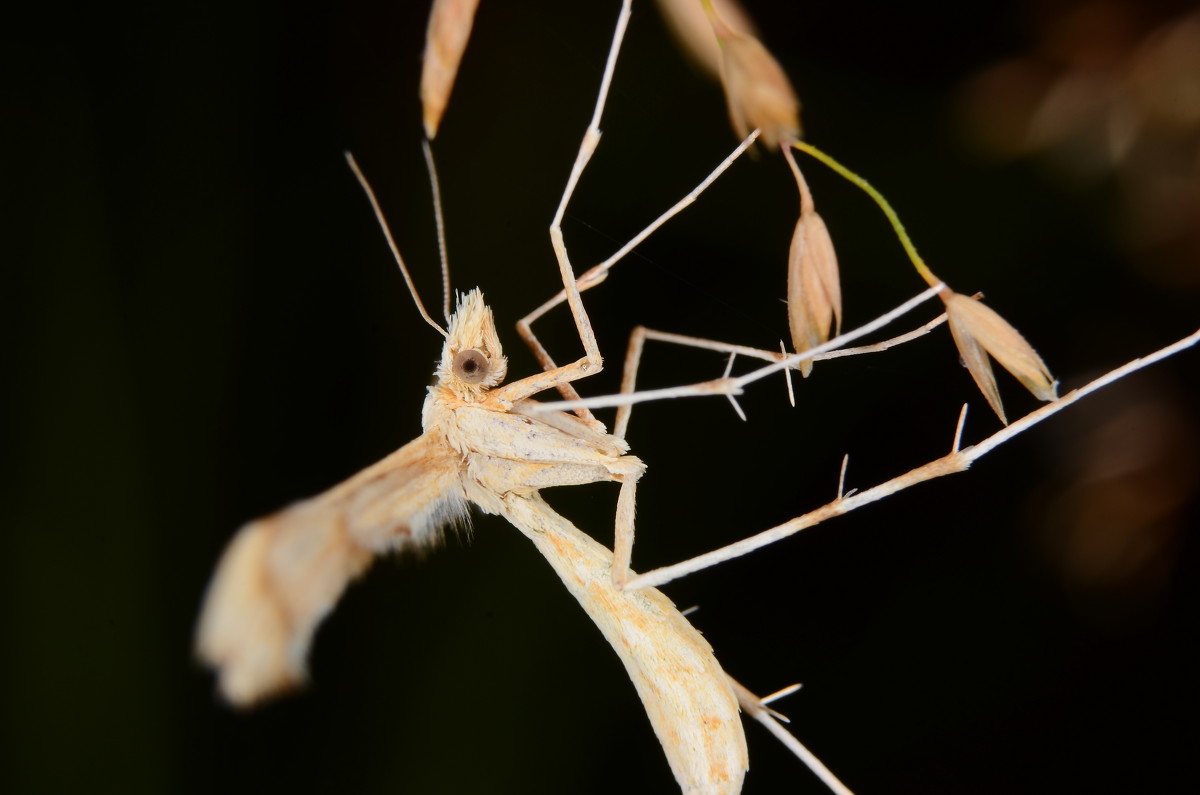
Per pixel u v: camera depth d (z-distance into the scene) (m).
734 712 0.06
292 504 0.06
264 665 0.06
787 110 0.06
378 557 0.06
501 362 0.06
